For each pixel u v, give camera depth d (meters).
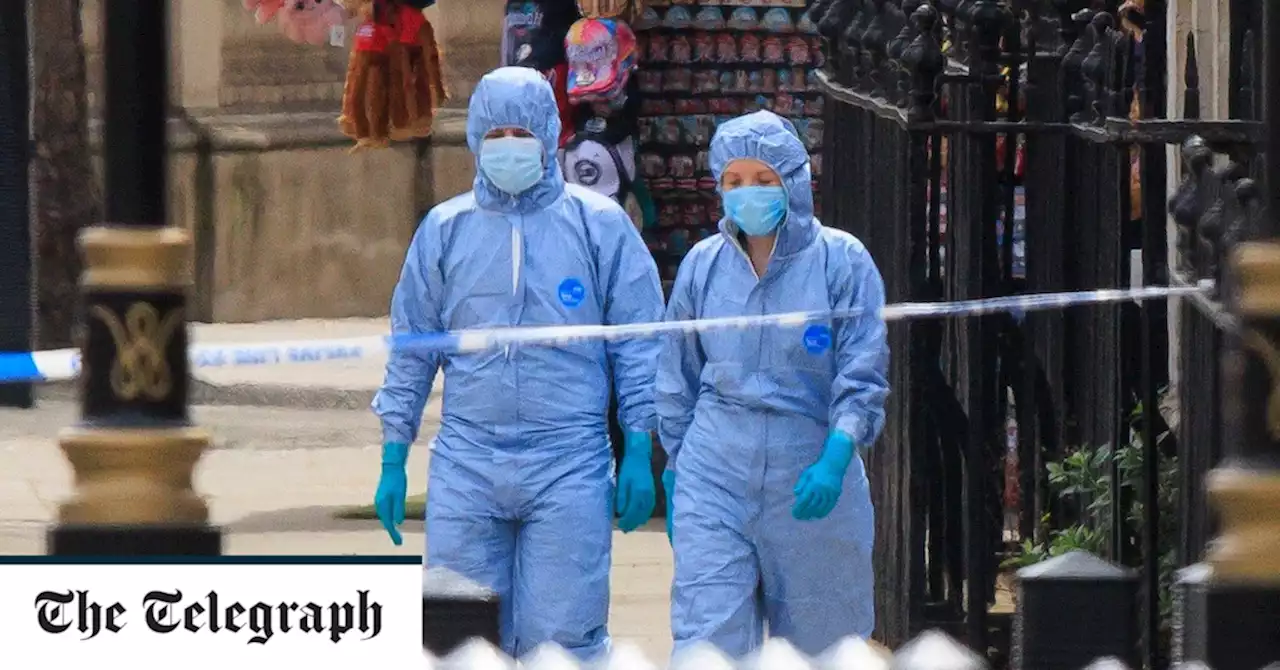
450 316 25.25
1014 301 25.34
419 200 70.88
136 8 21.28
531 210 25.16
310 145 70.00
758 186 23.00
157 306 21.34
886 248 30.44
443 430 25.22
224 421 49.31
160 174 21.45
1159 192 25.44
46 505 39.53
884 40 30.72
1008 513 33.78
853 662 18.66
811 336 23.16
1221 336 22.56
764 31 38.97
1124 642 17.25
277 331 67.06
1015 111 29.25
